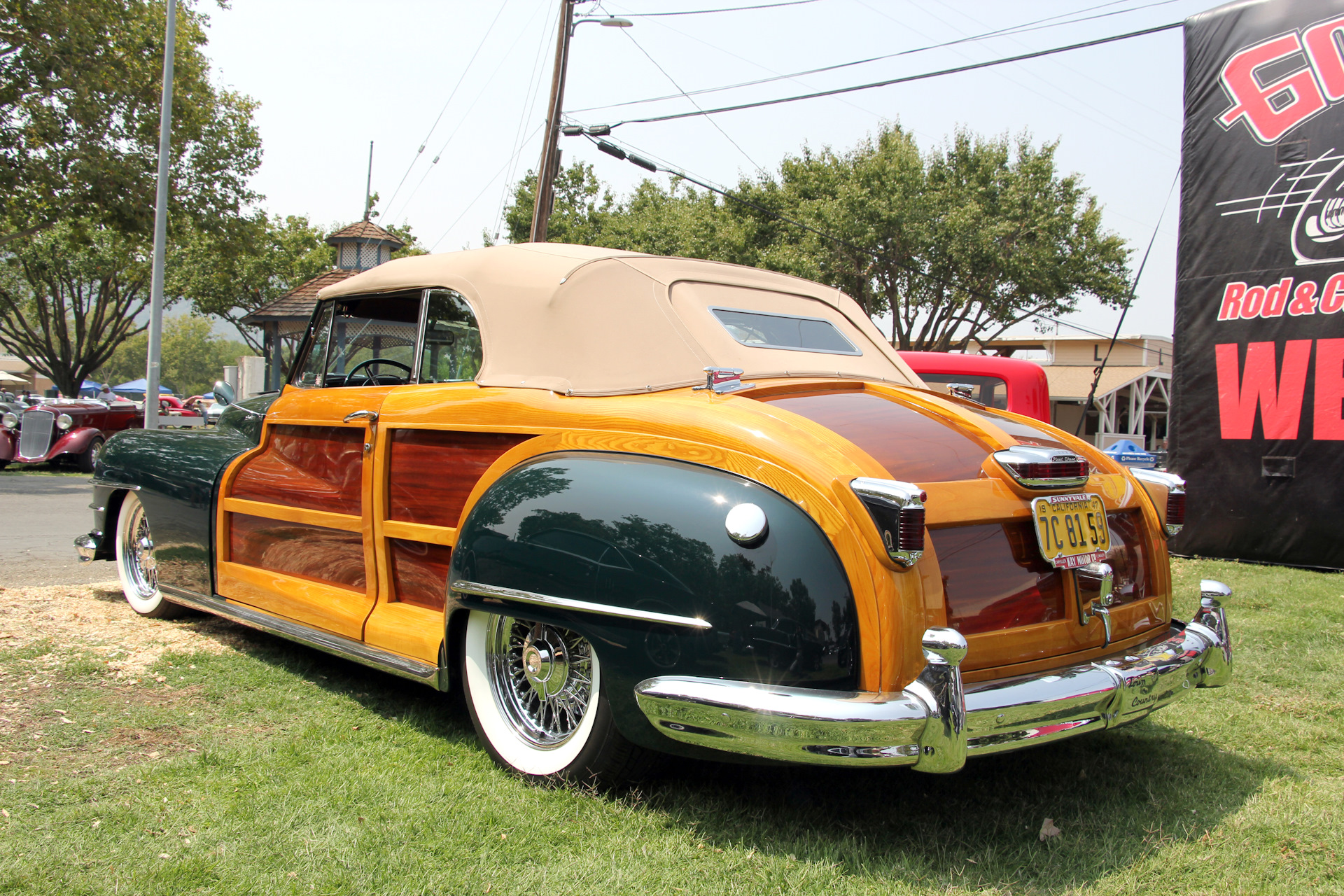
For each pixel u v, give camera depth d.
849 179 26.88
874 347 3.91
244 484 4.35
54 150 17.84
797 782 3.01
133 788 2.83
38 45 16.86
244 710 3.61
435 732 3.42
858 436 2.67
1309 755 3.43
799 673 2.37
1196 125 9.44
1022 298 28.08
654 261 3.48
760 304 3.61
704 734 2.43
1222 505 9.24
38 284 37.62
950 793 2.97
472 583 2.96
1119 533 3.05
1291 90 8.91
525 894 2.27
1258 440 9.04
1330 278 8.66
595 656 2.68
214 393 5.20
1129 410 33.28
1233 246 9.20
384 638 3.49
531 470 2.95
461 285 3.69
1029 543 2.67
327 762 3.07
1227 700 4.09
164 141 15.80
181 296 36.06
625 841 2.55
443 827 2.60
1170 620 3.22
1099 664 2.68
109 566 6.91
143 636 4.69
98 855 2.40
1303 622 5.76
